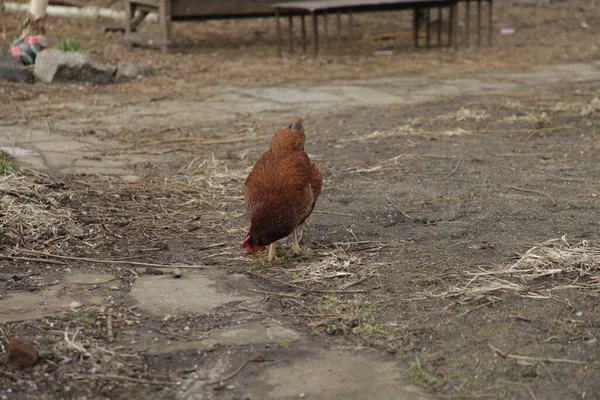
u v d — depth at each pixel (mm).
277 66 15594
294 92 13008
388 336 4473
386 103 12023
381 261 5629
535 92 12617
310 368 4133
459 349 4305
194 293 5078
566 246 5738
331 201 7133
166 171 8180
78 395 3855
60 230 6180
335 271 5461
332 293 5098
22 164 8016
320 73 14953
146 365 4145
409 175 7957
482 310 4777
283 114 11227
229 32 19547
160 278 5340
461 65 16078
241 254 5844
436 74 14953
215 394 3889
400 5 17031
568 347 4305
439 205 6930
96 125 10312
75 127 10117
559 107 11000
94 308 4805
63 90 12461
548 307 4801
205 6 16406
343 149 9094
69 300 4918
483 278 5250
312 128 10281
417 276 5324
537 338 4410
